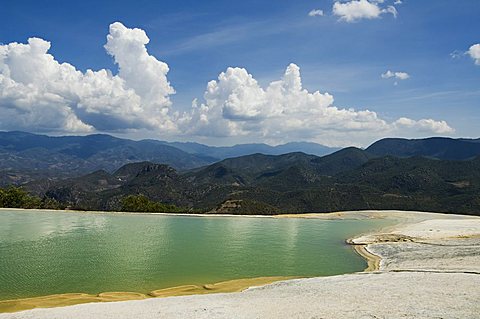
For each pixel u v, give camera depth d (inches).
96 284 905.5
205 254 1250.0
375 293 601.0
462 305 511.5
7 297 806.5
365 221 2206.0
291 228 1898.4
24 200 3161.9
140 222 2010.3
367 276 791.1
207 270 1050.7
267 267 1094.4
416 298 553.9
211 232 1721.2
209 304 597.9
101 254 1205.7
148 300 667.4
